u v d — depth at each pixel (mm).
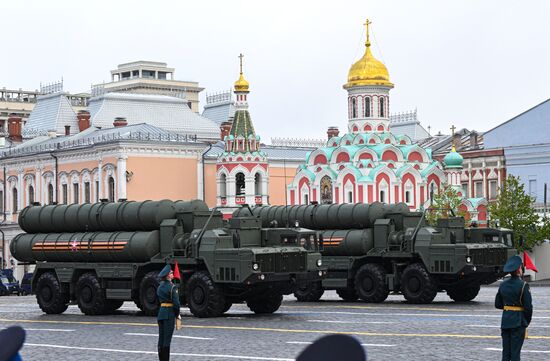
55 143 99000
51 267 37219
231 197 93062
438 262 37656
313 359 5098
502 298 17609
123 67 188375
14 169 101000
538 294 45125
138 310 38812
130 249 34531
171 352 22828
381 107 94625
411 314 32438
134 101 119062
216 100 139500
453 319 29953
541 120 88750
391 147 91188
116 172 88562
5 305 46844
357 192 89188
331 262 41062
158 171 90625
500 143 91562
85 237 36062
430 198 82875
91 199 91562
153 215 34344
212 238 32625
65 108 123250
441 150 109125
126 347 24297
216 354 22125
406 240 38938
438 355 20797
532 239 69188
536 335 24672
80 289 36125
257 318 32094
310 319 31266
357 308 36344
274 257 32125
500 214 71062
